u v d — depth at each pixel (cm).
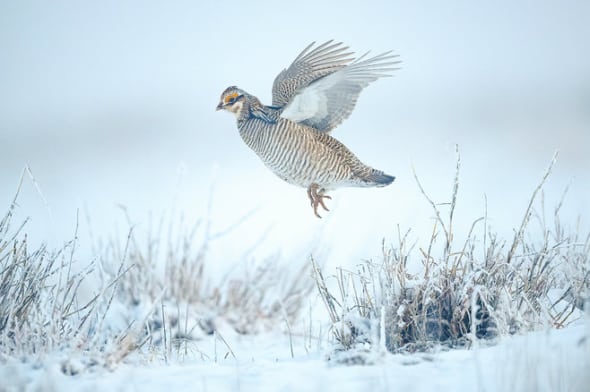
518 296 779
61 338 748
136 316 979
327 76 1008
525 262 857
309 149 1062
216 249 1422
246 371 682
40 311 759
